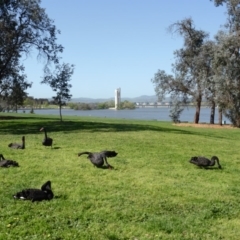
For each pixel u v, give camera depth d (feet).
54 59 123.75
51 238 22.25
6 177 36.86
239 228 25.32
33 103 363.15
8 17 108.47
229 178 40.73
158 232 23.91
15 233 22.76
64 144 61.62
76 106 531.91
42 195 29.37
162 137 78.54
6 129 91.25
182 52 148.97
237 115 136.36
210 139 81.92
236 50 128.98
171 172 42.50
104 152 48.96
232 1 130.93
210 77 136.56
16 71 145.38
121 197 31.14
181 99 153.58
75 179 37.14
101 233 23.34
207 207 29.58
